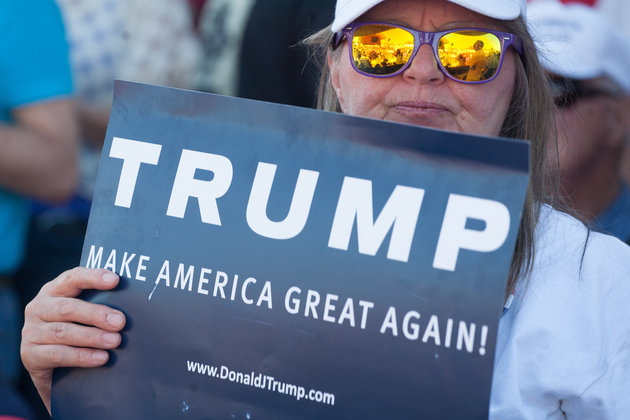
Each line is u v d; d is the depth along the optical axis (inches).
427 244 66.4
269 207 70.4
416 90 78.7
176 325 71.4
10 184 122.7
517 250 76.7
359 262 67.6
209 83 156.9
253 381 69.1
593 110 131.8
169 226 72.7
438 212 66.7
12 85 122.9
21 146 121.8
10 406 110.3
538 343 74.7
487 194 66.0
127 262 73.3
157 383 71.5
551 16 135.8
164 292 71.9
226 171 72.1
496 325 64.3
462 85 78.2
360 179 68.8
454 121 79.5
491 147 66.0
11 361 127.3
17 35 122.3
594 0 167.0
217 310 70.4
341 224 68.6
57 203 128.3
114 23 151.6
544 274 76.7
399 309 66.4
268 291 69.4
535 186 81.8
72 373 73.9
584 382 73.6
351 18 79.7
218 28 156.8
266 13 142.6
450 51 77.7
